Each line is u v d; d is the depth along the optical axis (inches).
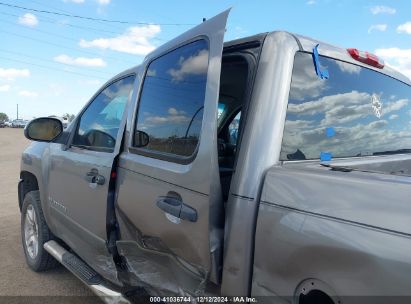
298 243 64.9
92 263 134.4
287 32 88.5
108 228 120.9
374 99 108.2
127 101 124.2
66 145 157.0
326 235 61.1
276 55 83.2
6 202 330.3
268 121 79.0
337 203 61.9
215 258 79.7
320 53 93.4
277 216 69.3
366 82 106.3
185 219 85.7
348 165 90.4
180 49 99.1
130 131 116.0
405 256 52.2
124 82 132.6
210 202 79.2
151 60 114.0
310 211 64.6
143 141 109.7
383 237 55.1
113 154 121.1
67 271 184.5
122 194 114.2
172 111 98.6
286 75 82.4
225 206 82.3
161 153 99.5
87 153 138.2
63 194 152.8
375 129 107.0
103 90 146.3
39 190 176.1
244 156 77.8
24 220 192.4
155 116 105.9
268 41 85.8
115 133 127.0
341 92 97.7
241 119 82.9
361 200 59.6
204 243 80.9
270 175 73.5
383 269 53.9
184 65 96.2
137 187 106.0
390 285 53.1
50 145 171.2
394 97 116.4
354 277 57.1
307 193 66.4
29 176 197.2
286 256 66.9
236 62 97.7
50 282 172.6
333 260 60.0
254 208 74.0
